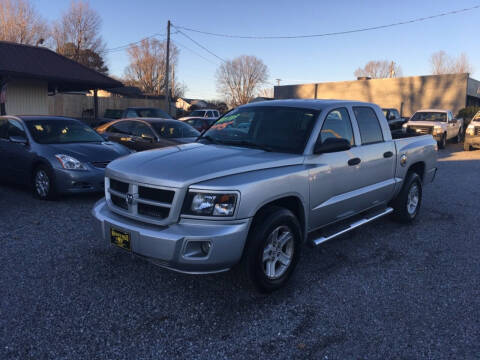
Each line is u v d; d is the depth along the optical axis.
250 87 61.06
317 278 4.07
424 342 3.00
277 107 4.63
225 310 3.39
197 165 3.47
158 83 67.06
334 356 2.82
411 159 5.75
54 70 16.81
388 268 4.36
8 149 7.39
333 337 3.04
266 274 3.54
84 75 17.69
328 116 4.36
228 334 3.05
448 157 15.45
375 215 5.17
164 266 3.29
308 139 4.08
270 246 3.54
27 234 5.06
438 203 7.43
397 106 36.16
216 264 3.21
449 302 3.62
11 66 15.39
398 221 6.00
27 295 3.53
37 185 6.89
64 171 6.53
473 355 2.86
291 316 3.32
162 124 10.38
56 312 3.28
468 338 3.07
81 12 48.41
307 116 4.32
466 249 5.02
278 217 3.50
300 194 3.79
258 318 3.28
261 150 4.09
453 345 2.97
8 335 2.95
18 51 16.75
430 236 5.49
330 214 4.30
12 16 38.06
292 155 3.93
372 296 3.71
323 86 41.06
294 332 3.09
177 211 3.24
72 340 2.92
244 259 3.47
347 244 5.09
